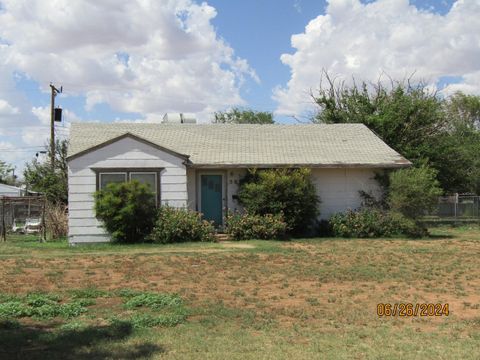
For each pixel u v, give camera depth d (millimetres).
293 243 21438
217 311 10109
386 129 35688
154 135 26500
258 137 27281
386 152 26312
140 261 16375
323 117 39969
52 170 35781
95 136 25625
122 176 22266
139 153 22359
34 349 7816
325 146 26641
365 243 21531
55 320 9641
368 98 38562
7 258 17359
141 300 10820
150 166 22422
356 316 9750
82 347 7859
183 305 10625
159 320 9359
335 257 17141
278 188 23375
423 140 36469
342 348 7809
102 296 11570
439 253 18078
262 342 8164
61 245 21734
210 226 22297
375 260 16469
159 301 10820
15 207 35375
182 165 22688
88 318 9719
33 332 8727
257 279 13453
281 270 14703
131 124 27891
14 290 12172
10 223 31500
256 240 22484
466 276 13766
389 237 24156
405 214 24469
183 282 13125
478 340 8219
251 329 8977
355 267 15102
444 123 38219
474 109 65625
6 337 8352
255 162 24062
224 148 25484
